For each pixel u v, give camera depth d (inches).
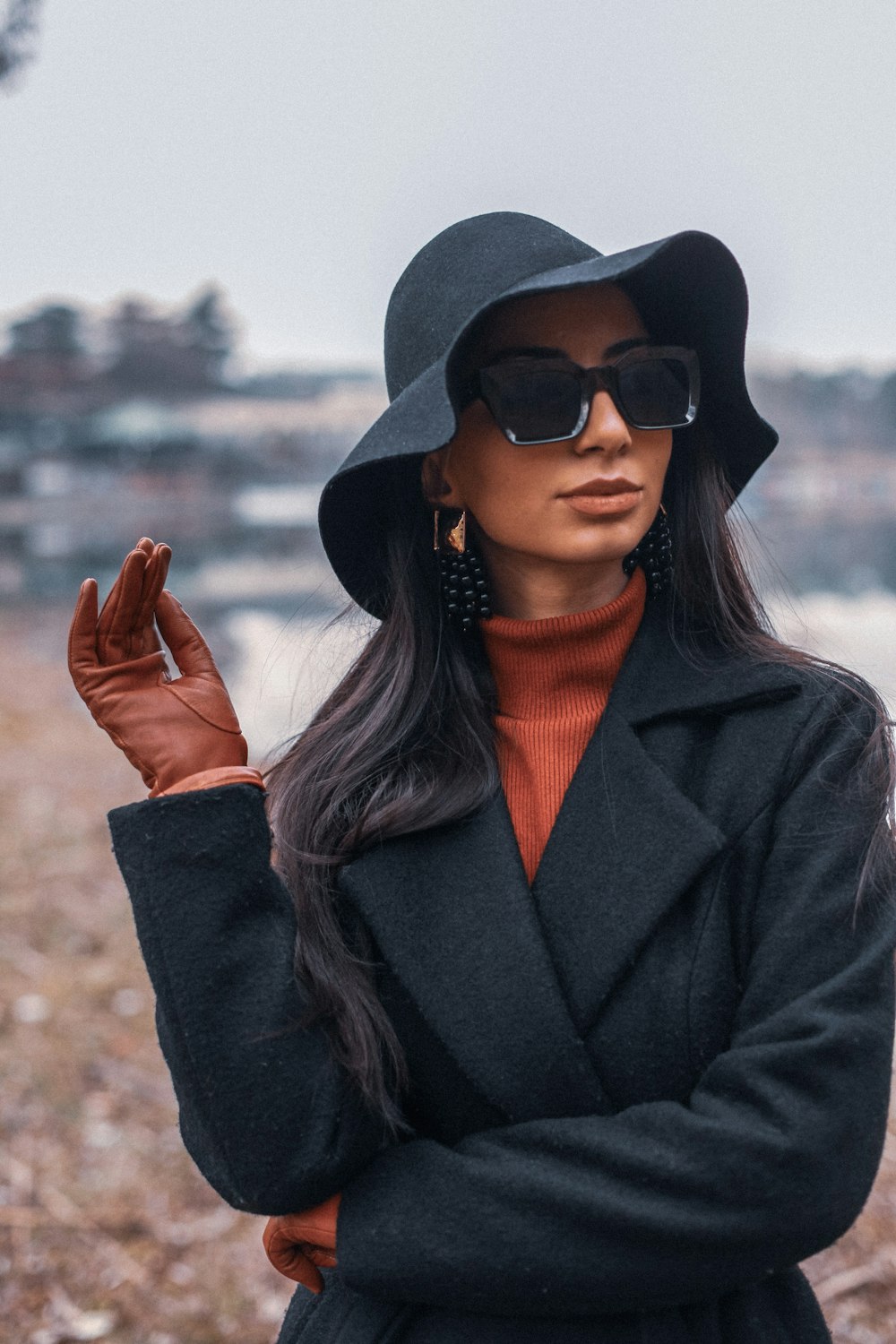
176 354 2842.0
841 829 41.2
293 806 49.2
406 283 47.1
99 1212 116.1
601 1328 41.5
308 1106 42.4
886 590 635.5
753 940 42.1
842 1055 37.5
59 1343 98.2
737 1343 42.8
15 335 2746.1
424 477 48.6
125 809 44.4
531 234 44.8
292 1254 46.2
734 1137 37.0
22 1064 142.2
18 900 202.4
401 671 48.8
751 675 45.1
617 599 46.8
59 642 605.6
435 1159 41.5
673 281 45.5
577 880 43.9
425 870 46.1
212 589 762.2
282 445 2859.3
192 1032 42.3
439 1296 40.2
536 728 47.5
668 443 45.3
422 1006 43.8
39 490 2625.5
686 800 43.1
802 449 2664.9
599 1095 41.8
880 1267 101.0
